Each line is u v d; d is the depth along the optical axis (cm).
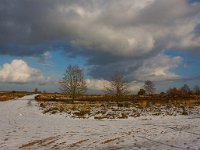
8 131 2000
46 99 7712
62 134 1850
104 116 3206
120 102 5778
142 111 3828
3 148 1388
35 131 1997
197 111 3881
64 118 3098
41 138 1689
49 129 2111
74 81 6050
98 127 2236
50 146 1448
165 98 6988
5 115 3494
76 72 6066
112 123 2547
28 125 2388
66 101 6669
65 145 1478
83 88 6088
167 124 2450
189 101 5669
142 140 1606
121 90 5900
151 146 1413
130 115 3300
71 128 2172
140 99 6712
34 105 5597
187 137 1684
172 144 1450
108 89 5950
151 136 1750
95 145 1475
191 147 1340
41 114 3625
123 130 2050
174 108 4319
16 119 2966
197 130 2016
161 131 1980
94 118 3067
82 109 3891
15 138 1689
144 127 2233
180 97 7306
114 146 1441
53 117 3222
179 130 2027
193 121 2712
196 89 8844
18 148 1391
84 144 1505
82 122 2650
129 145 1460
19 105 5697
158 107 4484
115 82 5922
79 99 7062
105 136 1766
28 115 3494
